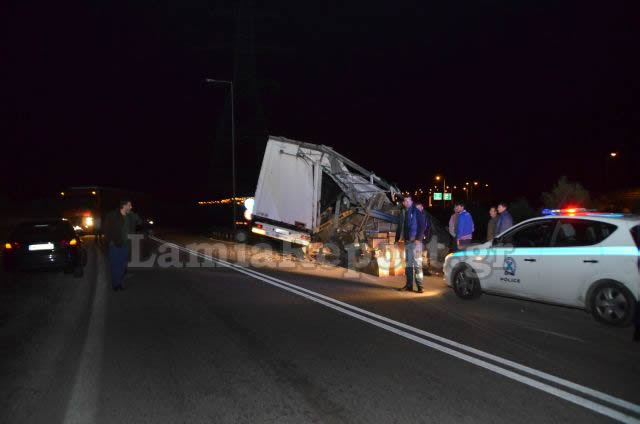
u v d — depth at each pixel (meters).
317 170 15.35
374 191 15.02
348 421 4.38
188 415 4.53
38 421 4.48
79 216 32.62
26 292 11.18
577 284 7.65
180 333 7.30
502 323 7.76
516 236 9.11
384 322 7.85
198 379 5.43
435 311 8.62
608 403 4.71
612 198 20.81
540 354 6.18
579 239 7.82
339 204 15.32
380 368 5.71
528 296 8.38
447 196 55.28
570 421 4.34
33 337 7.28
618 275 7.17
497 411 4.54
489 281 9.05
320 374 5.54
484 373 5.52
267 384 5.26
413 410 4.58
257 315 8.41
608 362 5.88
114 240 10.88
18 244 12.75
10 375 5.65
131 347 6.63
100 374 5.62
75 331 7.59
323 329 7.44
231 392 5.05
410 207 10.46
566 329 7.38
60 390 5.19
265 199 15.59
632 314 7.06
